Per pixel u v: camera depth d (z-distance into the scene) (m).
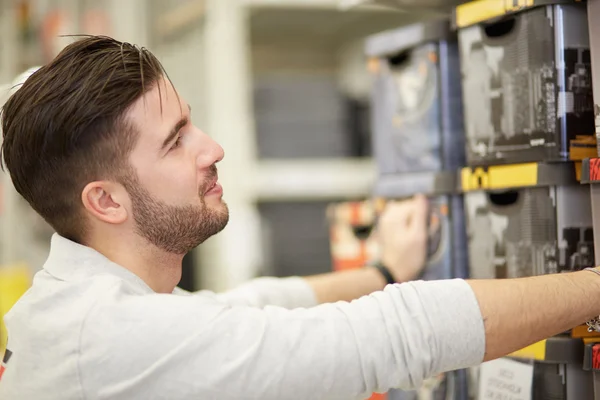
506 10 1.15
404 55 1.52
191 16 2.61
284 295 1.44
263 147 2.60
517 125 1.15
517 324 0.95
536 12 1.11
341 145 2.67
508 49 1.16
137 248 1.10
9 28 3.44
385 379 0.95
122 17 2.88
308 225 2.63
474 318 0.94
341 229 2.01
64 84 1.06
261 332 0.96
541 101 1.11
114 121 1.05
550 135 1.09
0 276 2.56
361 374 0.95
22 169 1.11
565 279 0.97
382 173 1.53
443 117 1.38
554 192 1.11
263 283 1.45
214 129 2.49
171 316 0.97
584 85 1.09
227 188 2.47
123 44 1.11
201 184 1.11
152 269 1.12
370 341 0.95
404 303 0.96
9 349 1.08
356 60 3.25
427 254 1.42
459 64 1.38
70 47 1.09
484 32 1.21
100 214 1.08
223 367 0.94
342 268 1.99
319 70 3.36
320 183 2.61
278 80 2.63
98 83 1.05
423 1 1.40
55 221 1.12
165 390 0.95
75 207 1.10
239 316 0.98
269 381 0.94
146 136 1.06
